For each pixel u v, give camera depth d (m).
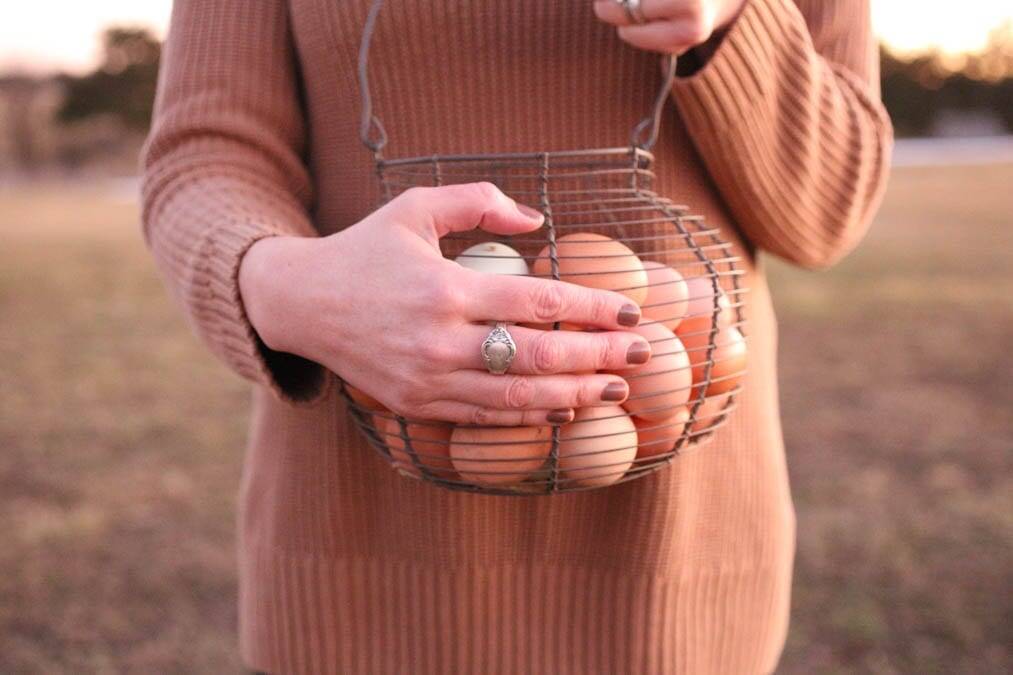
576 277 0.67
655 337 0.67
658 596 0.77
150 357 3.64
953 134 23.38
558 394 0.61
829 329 3.80
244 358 0.70
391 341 0.61
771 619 0.83
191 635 1.75
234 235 0.69
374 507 0.79
